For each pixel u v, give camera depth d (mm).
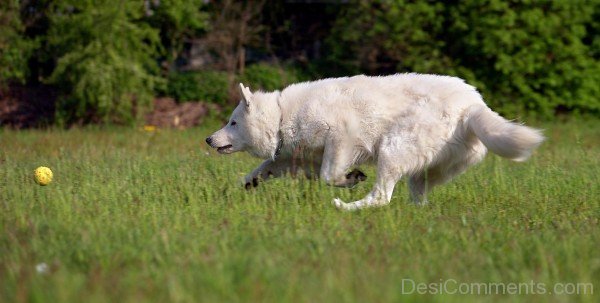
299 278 11531
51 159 25984
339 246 13805
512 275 12211
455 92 17469
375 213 16797
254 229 14758
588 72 39625
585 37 41188
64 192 18203
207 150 28578
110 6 38781
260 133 19109
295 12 46844
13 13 39719
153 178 20359
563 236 14398
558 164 24484
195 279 11406
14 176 20766
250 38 43750
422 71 39812
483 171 22422
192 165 23344
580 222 16156
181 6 41625
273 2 45969
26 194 18031
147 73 42625
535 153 28219
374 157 18344
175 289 10672
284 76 42875
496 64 38344
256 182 19469
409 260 12984
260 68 43312
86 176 20625
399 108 17812
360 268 12281
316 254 13125
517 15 38219
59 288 10586
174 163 24062
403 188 20219
